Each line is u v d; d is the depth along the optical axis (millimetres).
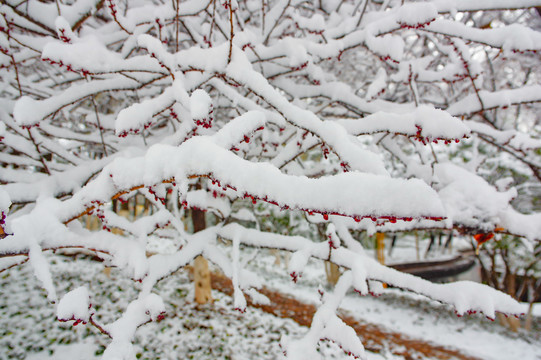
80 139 3654
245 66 2002
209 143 1094
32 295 7621
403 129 1800
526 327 9188
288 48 2803
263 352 6254
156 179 1141
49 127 3402
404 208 802
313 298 10734
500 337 8500
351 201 852
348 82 6703
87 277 9453
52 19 2598
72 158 3188
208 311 7949
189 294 9008
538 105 4969
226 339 6598
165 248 16469
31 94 3967
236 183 989
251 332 7090
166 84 3477
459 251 20938
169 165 1097
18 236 1392
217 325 7215
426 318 9844
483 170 9609
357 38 2932
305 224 14898
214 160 1040
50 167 3408
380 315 9867
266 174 967
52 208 1519
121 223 2322
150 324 6895
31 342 5578
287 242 2627
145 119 1744
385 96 5262
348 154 1442
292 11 3320
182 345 6168
